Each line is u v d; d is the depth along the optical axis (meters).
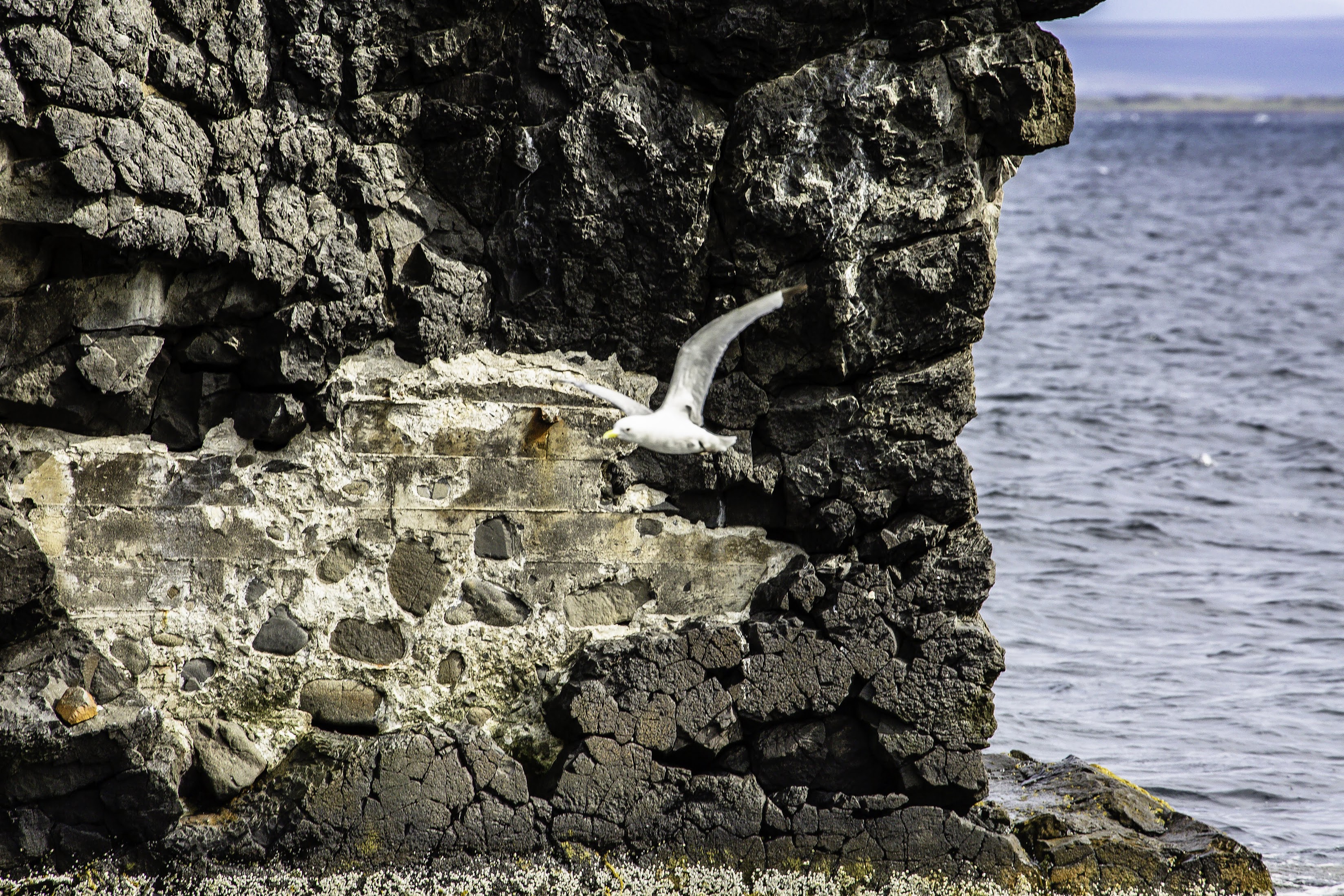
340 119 18.33
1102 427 58.06
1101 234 159.88
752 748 19.39
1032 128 19.25
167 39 16.53
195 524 18.05
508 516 19.14
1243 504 47.19
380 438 18.70
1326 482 50.38
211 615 18.14
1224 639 34.03
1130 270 123.75
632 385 19.56
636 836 18.84
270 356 18.00
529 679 19.19
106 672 17.20
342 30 18.02
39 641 16.98
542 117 18.86
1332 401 64.88
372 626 18.72
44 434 17.36
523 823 18.45
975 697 19.41
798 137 18.86
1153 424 58.94
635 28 18.75
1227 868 19.70
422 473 18.84
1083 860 19.56
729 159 18.91
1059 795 21.66
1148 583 38.47
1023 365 72.31
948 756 19.31
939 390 19.56
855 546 19.69
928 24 18.83
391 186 18.62
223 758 18.03
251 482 18.27
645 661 18.91
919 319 19.41
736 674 19.20
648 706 18.89
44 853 16.92
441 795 18.22
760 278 19.12
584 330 19.41
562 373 19.31
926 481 19.50
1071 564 40.09
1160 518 44.97
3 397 16.81
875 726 19.28
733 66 18.67
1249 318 93.81
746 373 19.53
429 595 18.88
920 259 19.16
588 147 18.84
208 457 18.11
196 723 18.03
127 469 17.73
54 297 16.77
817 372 19.48
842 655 19.25
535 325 19.34
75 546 17.53
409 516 18.81
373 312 18.42
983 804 20.16
